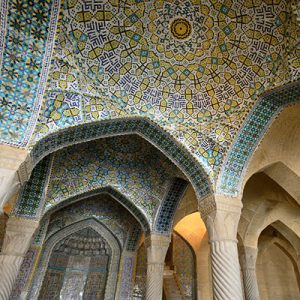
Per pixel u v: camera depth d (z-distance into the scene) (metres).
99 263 7.73
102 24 3.42
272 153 4.58
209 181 4.05
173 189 5.85
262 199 6.39
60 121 3.44
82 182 5.65
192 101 3.98
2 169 3.01
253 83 3.72
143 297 7.81
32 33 3.10
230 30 3.51
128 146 5.59
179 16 3.49
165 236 5.82
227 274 3.40
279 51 3.41
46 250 7.19
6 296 4.36
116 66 3.66
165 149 4.29
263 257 9.64
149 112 3.92
